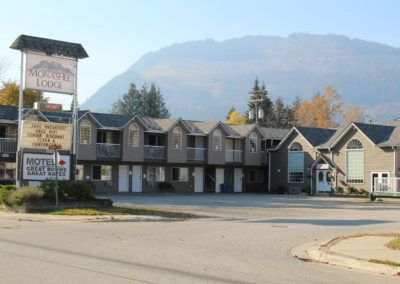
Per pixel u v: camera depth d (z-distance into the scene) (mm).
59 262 12172
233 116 110000
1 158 47219
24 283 9734
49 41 30594
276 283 10648
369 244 16016
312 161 59312
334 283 10891
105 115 53781
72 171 31406
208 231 20281
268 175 64125
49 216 25391
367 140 54469
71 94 31562
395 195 46625
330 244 16094
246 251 15164
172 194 53719
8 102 66375
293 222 25078
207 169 61344
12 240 16203
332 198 50406
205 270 11820
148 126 55781
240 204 38594
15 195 27547
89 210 27344
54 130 30812
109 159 52281
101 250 14461
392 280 11477
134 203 36719
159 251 14594
